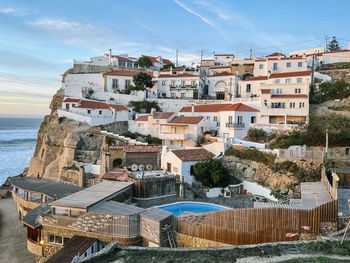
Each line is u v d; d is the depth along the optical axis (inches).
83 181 1856.5
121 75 3238.2
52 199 1385.3
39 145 2945.4
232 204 1245.1
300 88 2116.1
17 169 3567.9
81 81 3230.8
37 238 1164.5
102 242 943.7
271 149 1592.0
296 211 810.8
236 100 2299.5
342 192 1154.0
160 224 884.0
